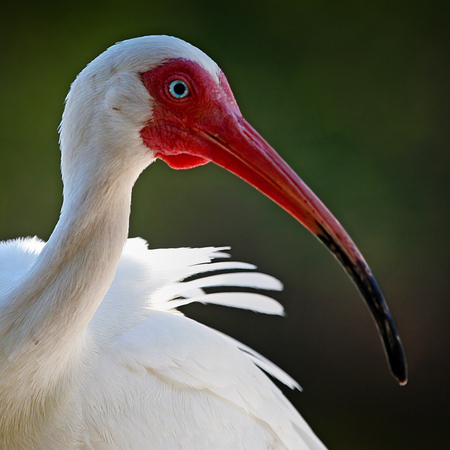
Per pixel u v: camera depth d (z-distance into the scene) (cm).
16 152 1344
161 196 1292
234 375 573
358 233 1277
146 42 446
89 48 1462
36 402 460
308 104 1420
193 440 538
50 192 1320
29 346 439
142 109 446
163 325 553
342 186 1330
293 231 1242
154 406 525
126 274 570
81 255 439
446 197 1320
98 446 506
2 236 1269
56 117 1391
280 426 597
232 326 1141
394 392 1114
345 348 1148
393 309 1208
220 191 1289
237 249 1248
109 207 443
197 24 1487
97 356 511
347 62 1467
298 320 1173
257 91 1434
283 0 1509
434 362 1156
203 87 451
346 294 1185
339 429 1079
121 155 445
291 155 1366
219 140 460
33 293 436
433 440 1078
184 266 613
